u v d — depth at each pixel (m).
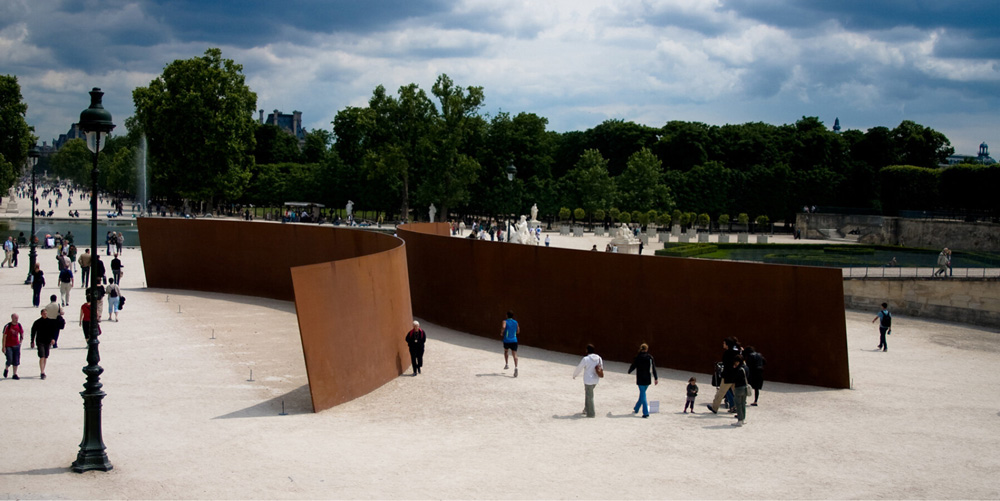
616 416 19.08
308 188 101.44
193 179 84.38
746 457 15.79
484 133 98.25
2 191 82.56
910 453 16.41
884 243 79.19
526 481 13.82
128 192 155.25
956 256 56.91
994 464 15.69
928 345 33.94
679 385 23.17
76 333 27.53
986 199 76.75
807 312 23.83
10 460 14.23
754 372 20.83
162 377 21.67
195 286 42.28
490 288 29.89
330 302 19.70
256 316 33.78
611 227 85.81
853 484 14.19
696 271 25.31
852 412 20.30
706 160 111.31
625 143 117.38
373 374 21.77
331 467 14.33
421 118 90.19
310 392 19.02
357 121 94.38
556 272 27.92
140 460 14.46
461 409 19.52
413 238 35.19
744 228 95.56
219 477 13.59
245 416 18.09
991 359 30.59
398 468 14.41
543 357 26.69
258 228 40.47
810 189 98.62
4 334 20.56
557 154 126.31
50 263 49.50
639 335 26.27
